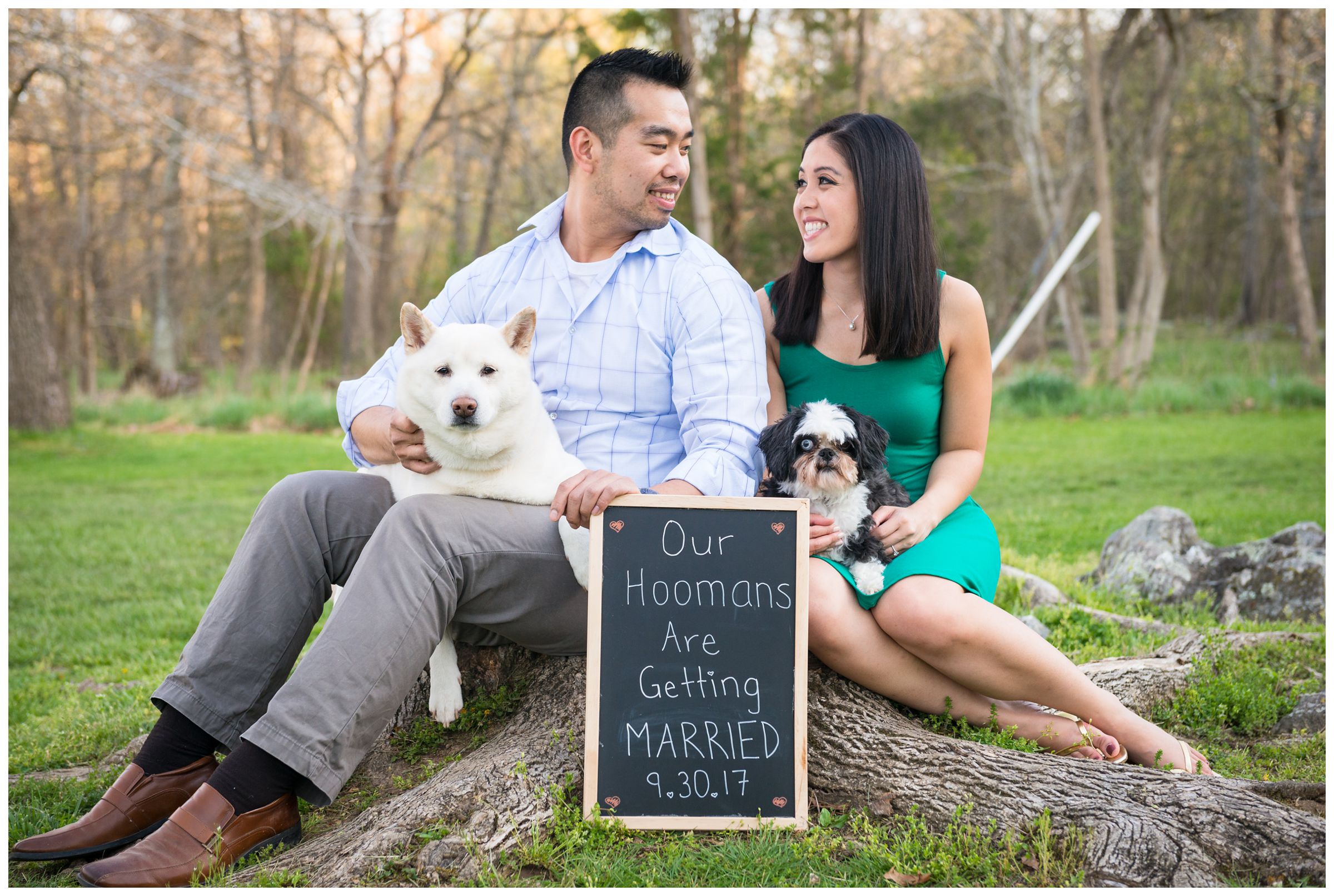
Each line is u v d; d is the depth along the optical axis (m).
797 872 2.18
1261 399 16.39
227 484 11.23
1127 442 12.93
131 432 16.83
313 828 2.56
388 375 3.09
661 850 2.29
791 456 2.75
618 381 2.93
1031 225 27.48
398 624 2.36
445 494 2.60
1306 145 25.20
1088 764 2.37
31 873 2.40
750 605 2.47
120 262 32.00
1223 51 22.48
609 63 2.85
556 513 2.47
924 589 2.56
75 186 25.16
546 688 2.80
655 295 2.93
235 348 34.47
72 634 5.26
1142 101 25.05
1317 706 3.08
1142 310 22.69
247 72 18.55
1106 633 4.03
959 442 3.09
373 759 2.87
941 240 22.80
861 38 19.20
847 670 2.68
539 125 26.89
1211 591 4.73
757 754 2.39
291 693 2.30
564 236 3.12
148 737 2.57
